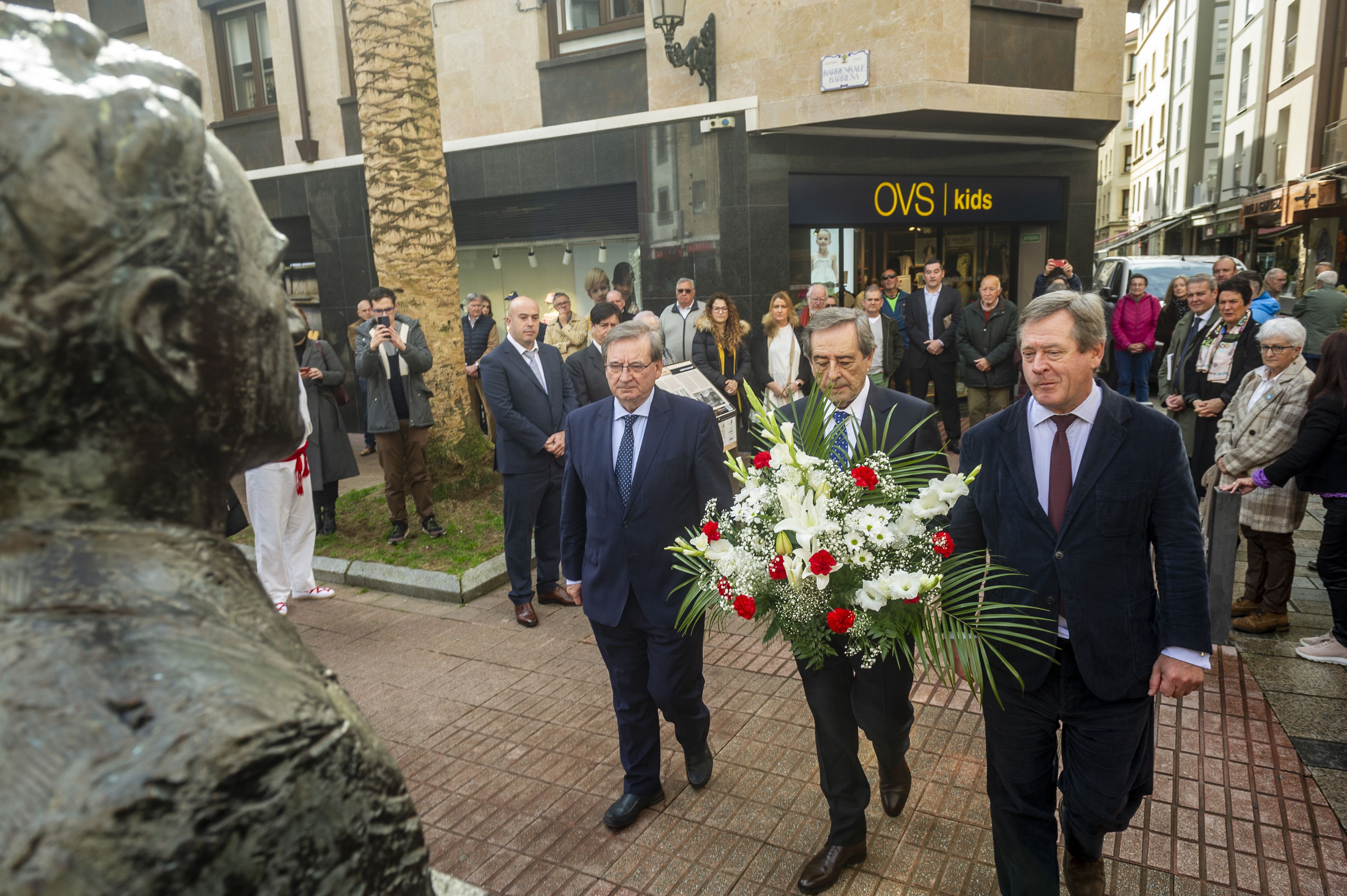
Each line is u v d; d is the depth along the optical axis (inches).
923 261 416.2
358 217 434.0
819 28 343.3
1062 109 356.8
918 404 113.2
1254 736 132.6
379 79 248.5
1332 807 114.3
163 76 25.1
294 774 21.6
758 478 93.4
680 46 356.5
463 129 420.5
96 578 22.3
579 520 125.3
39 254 21.1
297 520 211.3
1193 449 233.0
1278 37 840.3
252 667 22.8
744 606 87.5
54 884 18.1
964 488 85.4
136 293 22.0
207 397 24.8
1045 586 86.2
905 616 85.2
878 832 112.1
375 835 24.4
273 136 452.1
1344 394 147.7
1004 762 90.6
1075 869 94.6
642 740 115.6
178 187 23.1
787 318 294.2
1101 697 83.4
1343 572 155.0
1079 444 86.9
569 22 395.9
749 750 133.5
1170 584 82.1
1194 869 102.9
